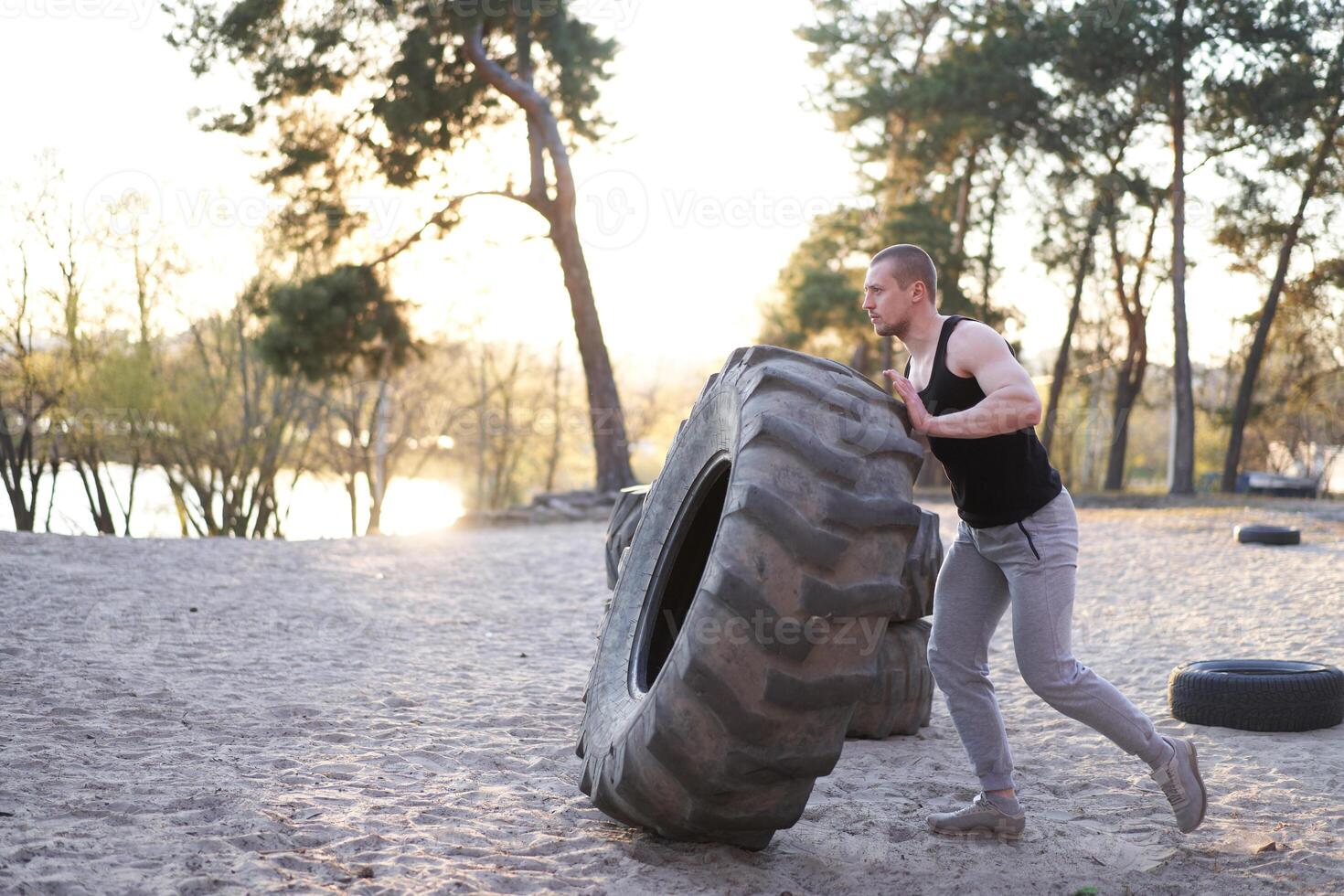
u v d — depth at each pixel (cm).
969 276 3631
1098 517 2392
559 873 344
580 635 927
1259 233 3441
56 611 863
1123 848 388
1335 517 2339
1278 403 4162
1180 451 3341
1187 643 891
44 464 3500
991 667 785
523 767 488
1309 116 3142
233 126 2236
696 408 438
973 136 3438
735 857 364
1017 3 3325
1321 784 480
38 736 482
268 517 3828
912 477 332
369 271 2455
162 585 1054
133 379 3238
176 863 324
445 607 1059
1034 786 479
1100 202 3425
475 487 6022
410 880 324
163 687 609
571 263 2580
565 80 2422
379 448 4494
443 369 4891
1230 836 405
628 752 340
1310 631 926
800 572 307
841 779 487
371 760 482
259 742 503
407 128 2269
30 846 325
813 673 309
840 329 3328
